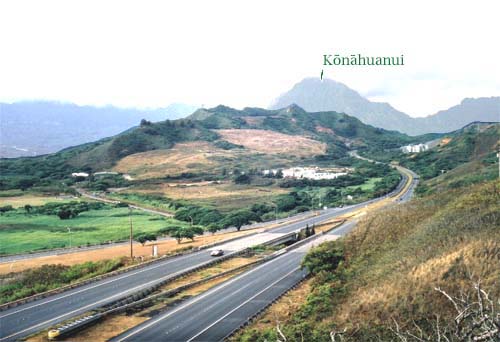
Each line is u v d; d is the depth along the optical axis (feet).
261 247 347.56
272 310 194.29
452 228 212.23
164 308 201.46
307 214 549.13
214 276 256.52
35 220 558.56
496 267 156.46
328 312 175.52
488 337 42.34
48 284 266.16
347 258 251.60
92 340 164.76
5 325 181.37
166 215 604.90
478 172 480.23
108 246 407.03
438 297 149.79
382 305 155.74
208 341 159.84
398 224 278.67
